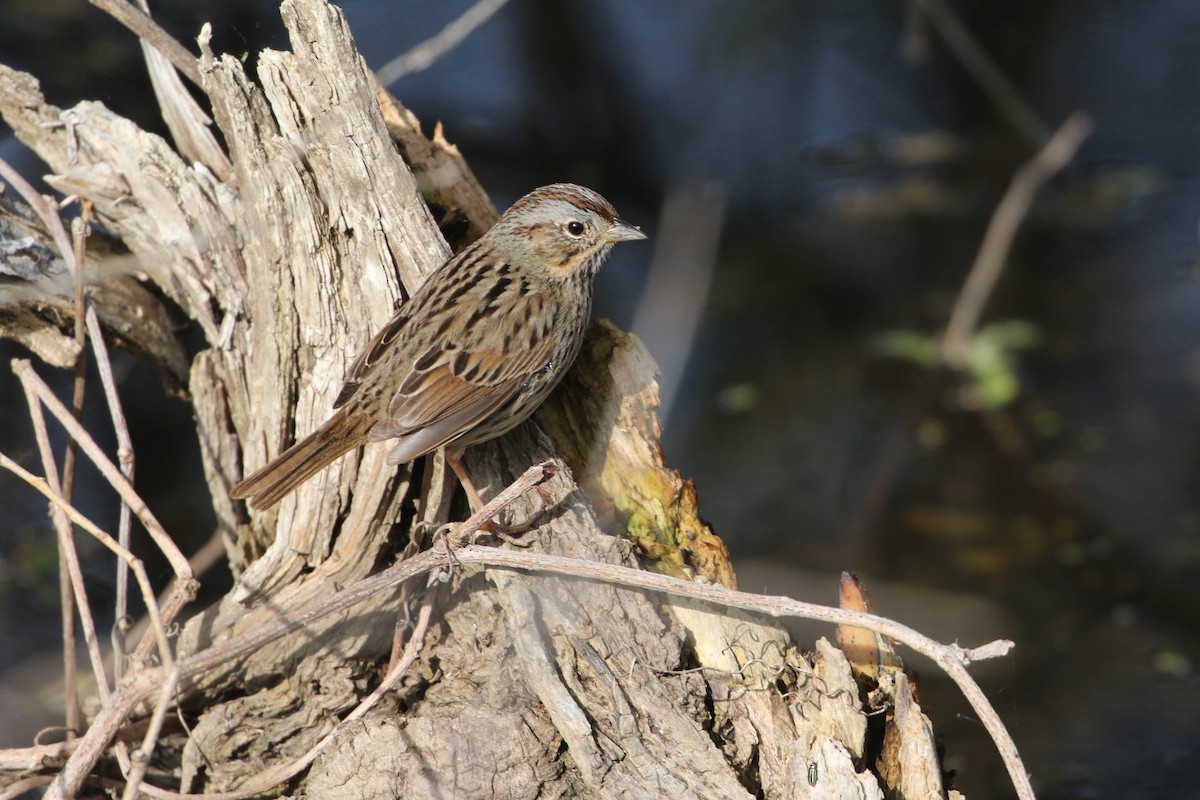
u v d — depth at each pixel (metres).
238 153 8.78
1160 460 15.52
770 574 13.94
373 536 8.52
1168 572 14.21
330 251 8.55
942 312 17.36
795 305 17.55
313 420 8.81
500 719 7.60
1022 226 18.33
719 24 19.53
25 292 9.34
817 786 7.32
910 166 19.00
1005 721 12.47
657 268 15.83
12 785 8.23
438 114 18.16
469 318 8.55
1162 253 17.86
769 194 18.66
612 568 7.32
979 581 14.13
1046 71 19.73
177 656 8.36
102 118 9.41
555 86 18.58
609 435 8.97
